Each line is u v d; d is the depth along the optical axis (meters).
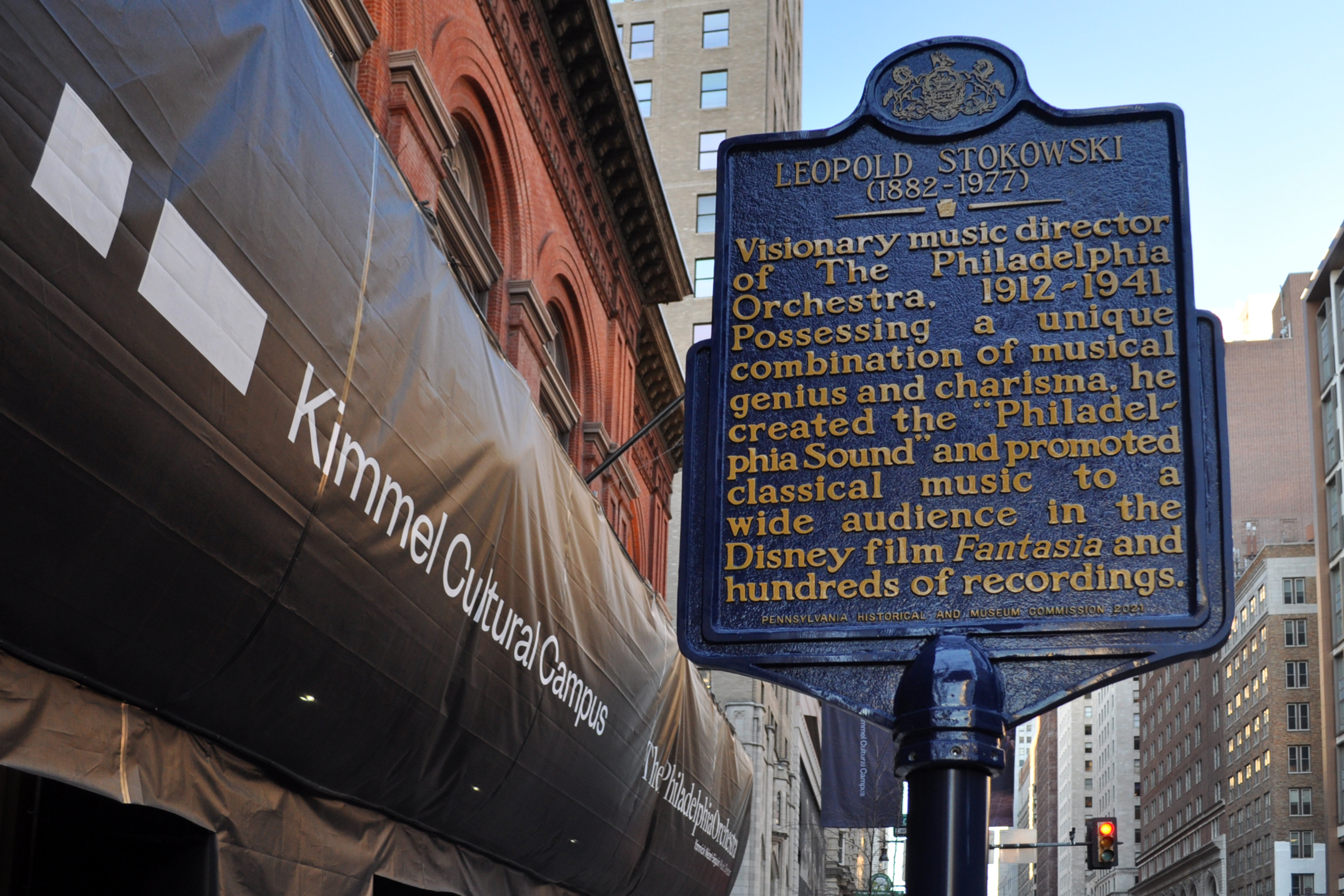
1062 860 179.38
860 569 5.29
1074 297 5.55
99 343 4.89
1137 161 5.69
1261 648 99.25
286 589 6.46
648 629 13.81
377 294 7.30
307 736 7.17
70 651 5.39
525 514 9.67
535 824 10.94
